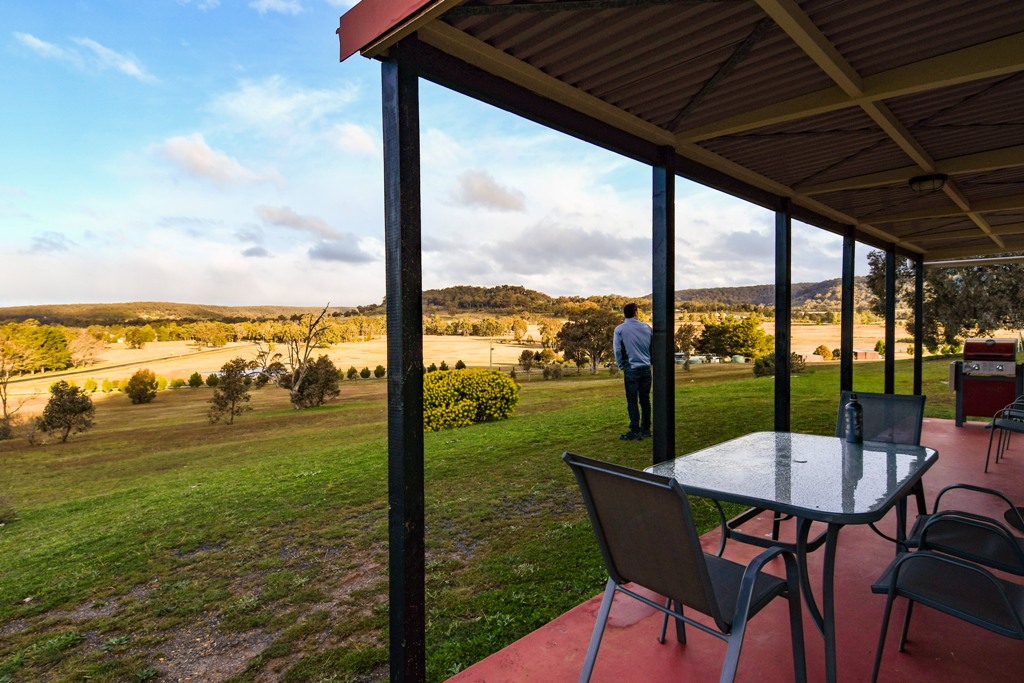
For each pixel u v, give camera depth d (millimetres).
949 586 1734
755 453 2463
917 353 8828
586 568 3445
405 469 1932
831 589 1728
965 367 6785
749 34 2256
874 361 25031
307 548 4594
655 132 3207
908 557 1681
